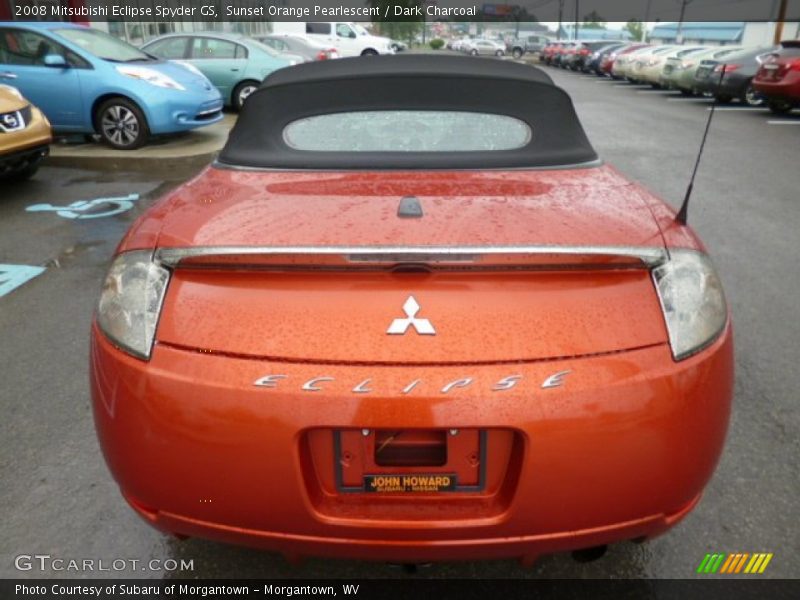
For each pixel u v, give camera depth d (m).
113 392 1.53
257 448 1.42
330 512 1.49
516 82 2.28
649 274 1.54
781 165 8.63
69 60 8.12
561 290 1.48
